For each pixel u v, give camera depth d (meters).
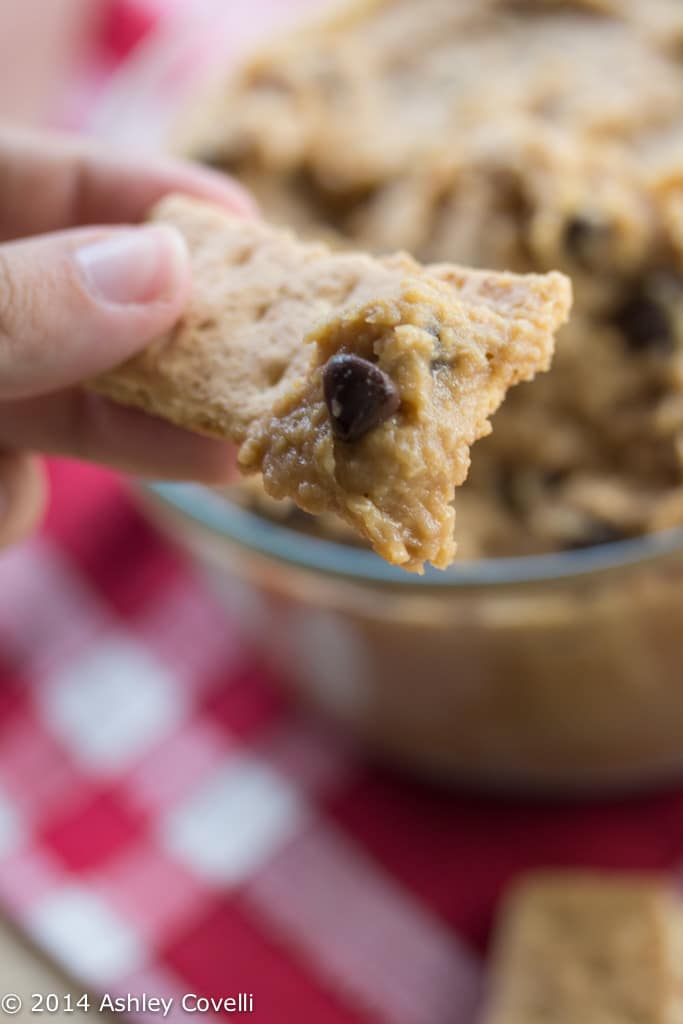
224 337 0.24
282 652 0.33
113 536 0.38
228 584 0.32
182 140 0.34
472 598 0.28
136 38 0.44
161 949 0.32
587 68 0.34
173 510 0.30
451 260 0.31
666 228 0.30
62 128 0.42
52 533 0.38
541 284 0.23
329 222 0.33
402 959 0.32
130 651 0.37
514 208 0.30
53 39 0.43
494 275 0.24
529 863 0.33
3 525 0.31
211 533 0.30
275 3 0.42
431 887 0.33
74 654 0.37
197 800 0.34
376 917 0.33
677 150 0.31
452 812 0.34
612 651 0.29
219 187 0.29
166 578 0.38
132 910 0.33
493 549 0.30
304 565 0.29
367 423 0.22
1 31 0.40
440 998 0.32
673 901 0.32
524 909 0.32
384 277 0.24
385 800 0.34
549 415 0.30
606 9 0.35
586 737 0.31
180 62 0.37
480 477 0.30
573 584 0.28
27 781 0.35
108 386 0.25
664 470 0.30
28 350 0.24
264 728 0.35
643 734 0.31
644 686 0.30
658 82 0.33
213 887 0.33
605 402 0.30
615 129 0.32
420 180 0.32
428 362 0.22
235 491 0.31
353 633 0.30
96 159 0.29
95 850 0.34
